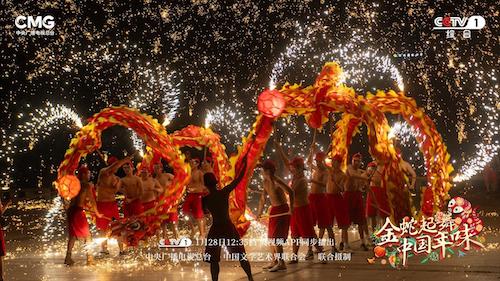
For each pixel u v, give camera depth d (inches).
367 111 415.8
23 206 1120.8
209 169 570.9
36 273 416.5
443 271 363.9
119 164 517.7
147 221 478.3
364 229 501.4
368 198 494.3
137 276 390.9
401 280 339.9
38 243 622.2
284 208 392.5
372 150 418.0
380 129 419.5
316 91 426.0
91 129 507.2
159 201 482.3
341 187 468.4
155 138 482.9
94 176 1184.8
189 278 378.0
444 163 481.7
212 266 333.1
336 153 546.9
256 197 1102.4
